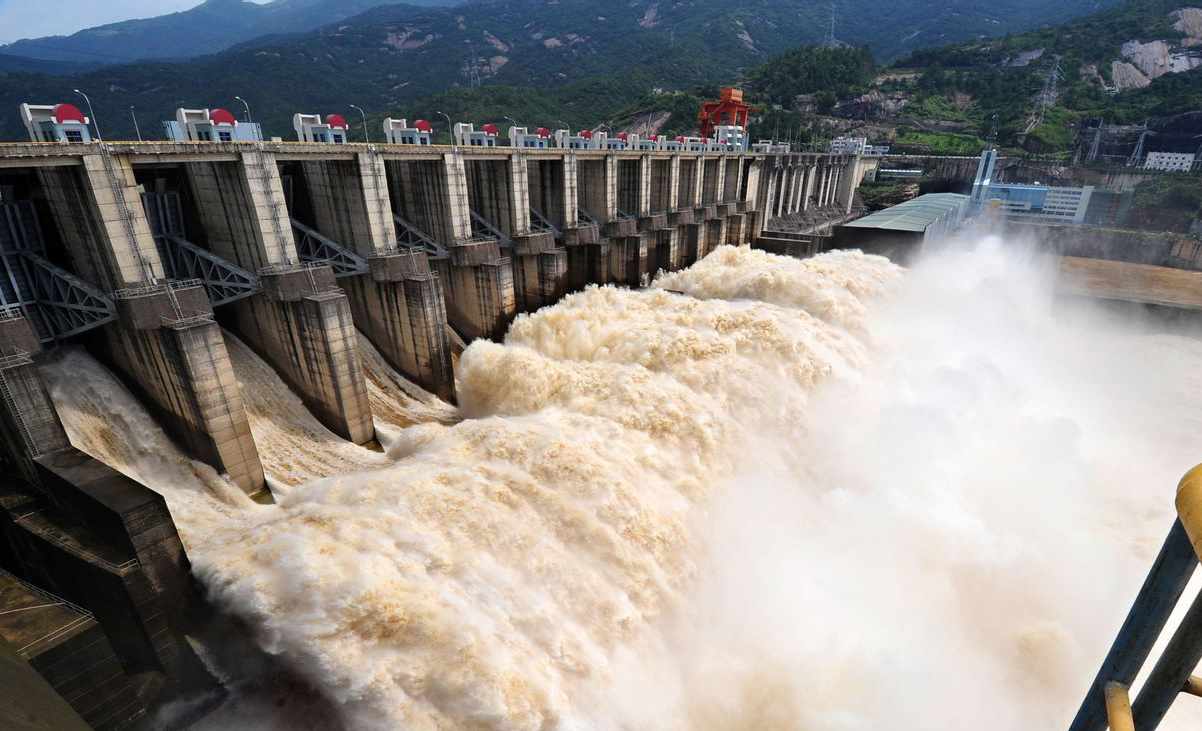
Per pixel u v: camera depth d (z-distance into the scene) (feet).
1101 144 485.15
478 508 76.33
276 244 104.88
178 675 67.77
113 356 99.35
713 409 104.06
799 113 594.24
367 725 61.41
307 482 98.37
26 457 73.82
